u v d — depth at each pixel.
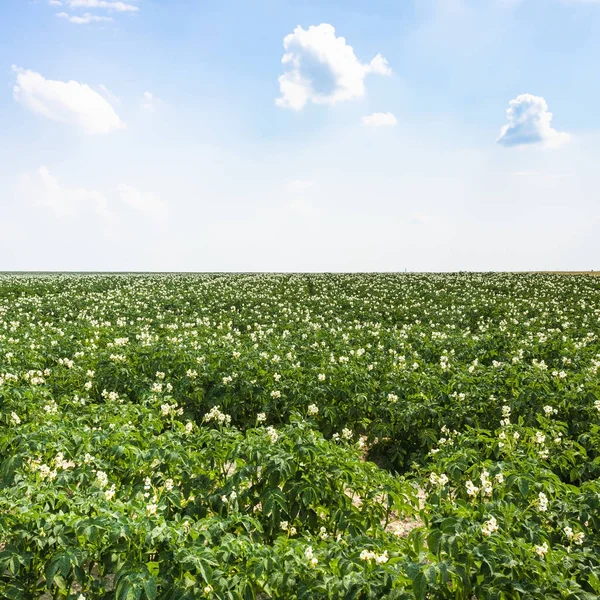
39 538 4.68
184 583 4.27
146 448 7.09
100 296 29.16
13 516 4.86
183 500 6.05
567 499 5.68
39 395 9.70
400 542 5.52
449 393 10.39
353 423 10.37
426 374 11.77
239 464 6.32
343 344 15.89
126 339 15.33
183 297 29.38
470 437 7.93
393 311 25.30
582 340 16.45
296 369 11.91
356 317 24.23
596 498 5.46
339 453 6.91
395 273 54.84
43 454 6.81
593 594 4.27
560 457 7.33
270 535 5.95
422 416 9.53
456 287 35.56
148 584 4.12
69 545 4.65
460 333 18.72
